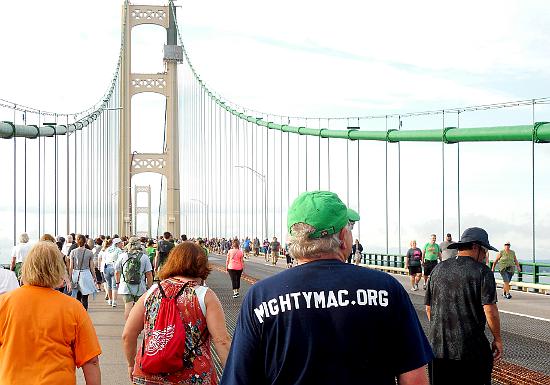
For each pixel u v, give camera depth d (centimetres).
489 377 536
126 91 7238
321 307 274
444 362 536
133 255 1334
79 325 452
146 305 492
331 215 292
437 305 543
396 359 279
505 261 2181
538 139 2420
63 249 1805
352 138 3862
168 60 7419
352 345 271
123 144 7056
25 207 2877
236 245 2119
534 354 1067
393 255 3559
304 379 271
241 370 278
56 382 437
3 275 654
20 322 441
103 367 988
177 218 7544
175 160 7525
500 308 1833
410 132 3322
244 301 284
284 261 5462
